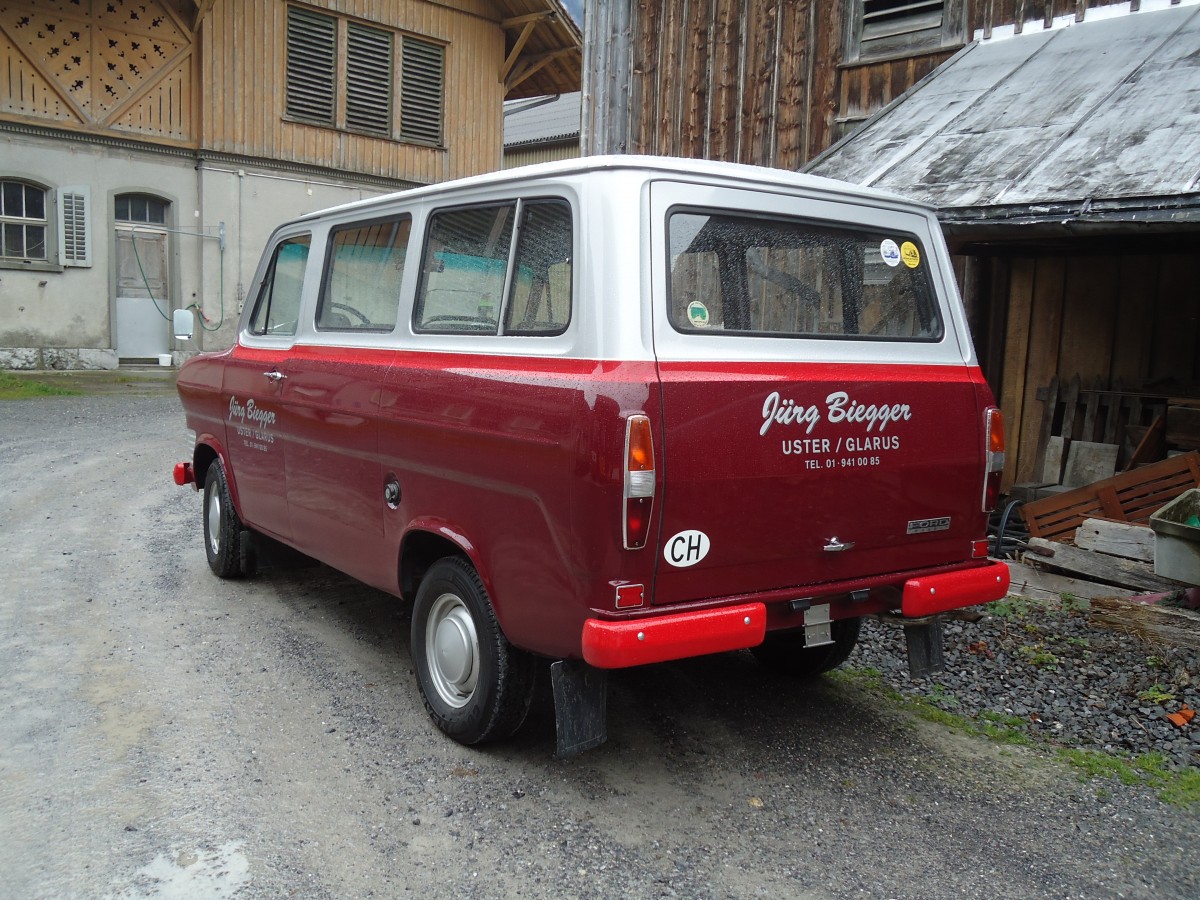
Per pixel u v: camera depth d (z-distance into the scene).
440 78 19.94
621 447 2.98
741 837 3.24
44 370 15.86
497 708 3.60
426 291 4.00
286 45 17.80
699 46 9.85
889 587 3.73
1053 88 6.82
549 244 3.39
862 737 4.03
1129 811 3.45
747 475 3.22
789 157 9.24
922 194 5.95
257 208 17.75
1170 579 5.35
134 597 5.56
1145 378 7.29
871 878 3.01
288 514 5.00
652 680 4.63
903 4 8.49
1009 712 4.29
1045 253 7.68
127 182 16.36
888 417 3.59
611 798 3.48
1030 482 7.70
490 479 3.43
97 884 2.87
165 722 3.96
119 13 15.97
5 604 5.34
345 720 4.05
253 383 5.23
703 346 3.23
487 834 3.22
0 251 15.39
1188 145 5.47
